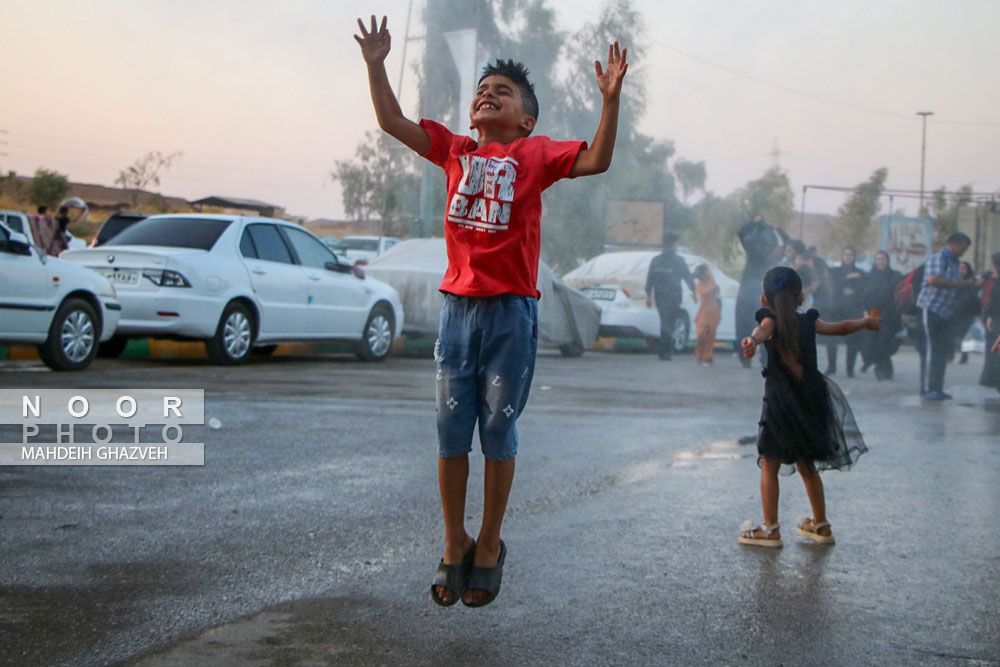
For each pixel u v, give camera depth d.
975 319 12.01
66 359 9.17
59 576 3.40
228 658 2.74
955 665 2.84
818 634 3.07
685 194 26.03
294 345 13.47
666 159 25.84
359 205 28.88
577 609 3.24
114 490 4.67
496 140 3.03
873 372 14.31
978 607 3.35
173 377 9.06
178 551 3.73
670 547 4.01
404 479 5.09
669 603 3.32
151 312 9.91
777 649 2.93
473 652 2.84
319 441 6.10
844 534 4.29
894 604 3.37
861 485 5.34
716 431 7.12
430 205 22.55
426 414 7.39
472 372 2.96
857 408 9.09
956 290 10.14
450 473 2.97
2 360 10.33
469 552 3.01
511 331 2.90
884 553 4.01
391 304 12.70
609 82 2.80
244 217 11.05
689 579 3.60
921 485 5.36
